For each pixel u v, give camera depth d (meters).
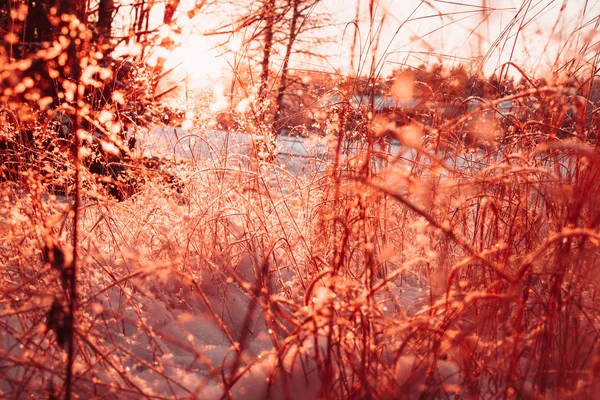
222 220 2.88
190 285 2.49
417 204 2.70
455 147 2.37
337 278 1.64
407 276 2.78
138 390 1.52
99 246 2.67
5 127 2.65
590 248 1.76
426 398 1.60
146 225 2.80
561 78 2.07
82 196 2.81
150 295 2.06
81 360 1.67
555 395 1.50
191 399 1.50
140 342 2.04
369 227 2.13
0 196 2.13
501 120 2.40
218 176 3.22
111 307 2.12
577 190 1.73
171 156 3.21
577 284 1.81
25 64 1.68
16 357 1.47
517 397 1.55
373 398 1.51
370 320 1.70
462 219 2.36
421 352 1.76
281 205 3.18
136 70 3.30
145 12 5.72
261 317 2.36
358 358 1.69
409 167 2.28
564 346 1.59
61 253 1.63
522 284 1.82
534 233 2.05
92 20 6.56
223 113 3.14
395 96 2.30
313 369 1.61
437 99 2.33
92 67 1.87
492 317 1.73
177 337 2.13
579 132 1.97
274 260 2.59
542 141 2.14
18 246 2.02
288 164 3.48
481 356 1.71
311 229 2.78
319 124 2.63
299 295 2.45
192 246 2.78
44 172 2.85
